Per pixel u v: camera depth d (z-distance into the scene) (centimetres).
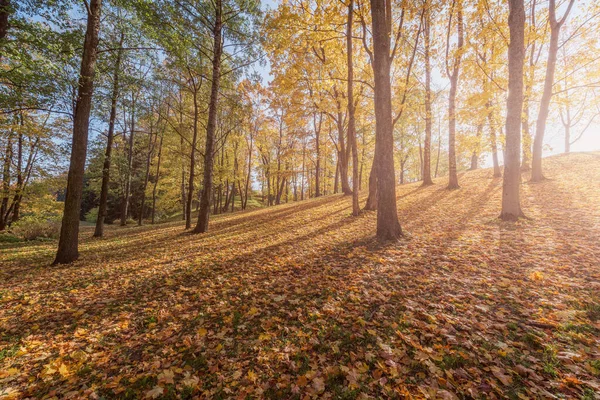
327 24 1005
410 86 1256
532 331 300
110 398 268
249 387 266
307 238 877
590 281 388
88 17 790
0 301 521
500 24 1117
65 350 358
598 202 775
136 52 1076
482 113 1211
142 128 2336
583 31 1155
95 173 1502
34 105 801
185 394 266
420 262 545
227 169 2530
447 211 996
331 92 1552
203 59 1446
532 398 218
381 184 735
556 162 1587
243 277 574
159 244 1042
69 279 648
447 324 330
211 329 386
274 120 2920
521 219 732
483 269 478
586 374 235
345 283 488
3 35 746
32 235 1496
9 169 1551
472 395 227
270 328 373
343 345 318
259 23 1229
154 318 428
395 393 240
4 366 328
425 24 1325
